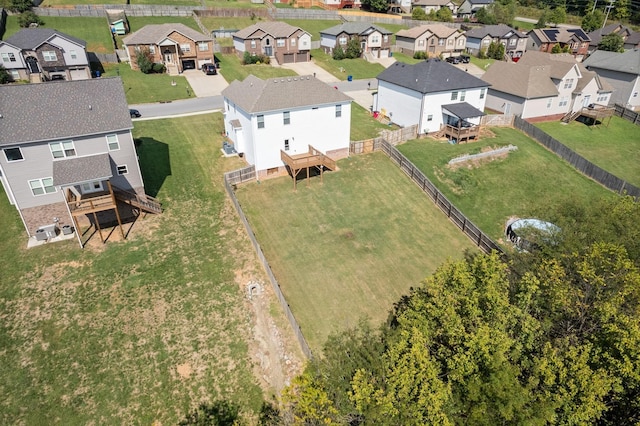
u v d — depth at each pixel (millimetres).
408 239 30250
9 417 18891
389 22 98688
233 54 72312
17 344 21891
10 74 53750
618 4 107812
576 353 14359
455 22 103125
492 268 18500
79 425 18812
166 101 51156
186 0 92375
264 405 19922
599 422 14484
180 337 22625
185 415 19438
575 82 51906
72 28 70188
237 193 33938
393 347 15734
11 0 71188
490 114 52500
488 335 15016
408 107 45125
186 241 29047
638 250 21500
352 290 25734
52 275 25953
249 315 23859
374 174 37188
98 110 28672
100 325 23062
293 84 35781
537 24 103312
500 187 37062
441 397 13633
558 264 19672
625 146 47750
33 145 26312
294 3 102500
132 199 29891
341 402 15062
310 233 30156
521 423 12781
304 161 34000
